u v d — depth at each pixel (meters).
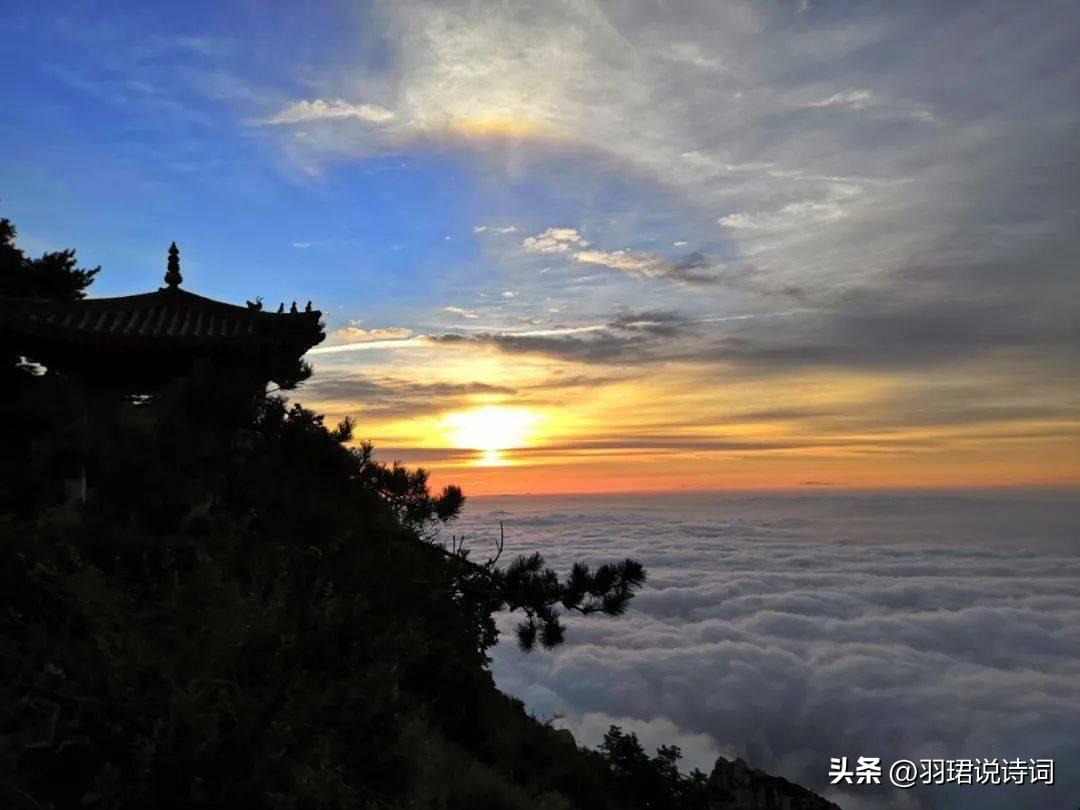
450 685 10.99
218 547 5.89
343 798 4.00
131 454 6.41
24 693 4.19
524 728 13.98
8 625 4.67
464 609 12.41
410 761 4.77
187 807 3.76
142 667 4.12
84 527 5.55
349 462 11.01
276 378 9.27
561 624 12.35
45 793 3.70
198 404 7.44
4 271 22.34
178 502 6.37
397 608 8.41
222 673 4.34
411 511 12.85
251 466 7.90
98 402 6.85
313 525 7.85
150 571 5.49
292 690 4.43
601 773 19.55
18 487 5.93
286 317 13.05
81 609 4.50
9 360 14.88
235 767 3.93
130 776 3.77
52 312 13.32
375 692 4.72
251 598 4.95
